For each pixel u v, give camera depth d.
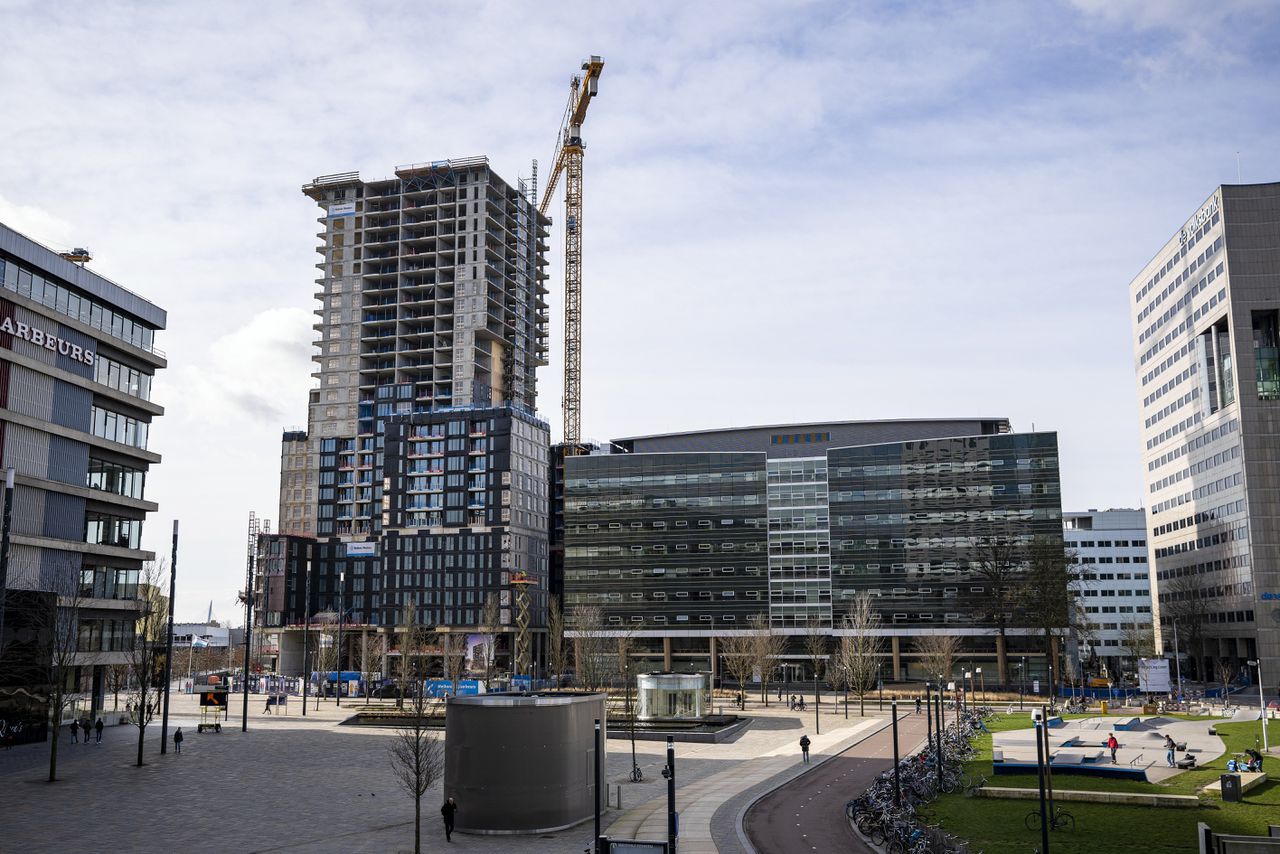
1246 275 164.12
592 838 44.50
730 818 49.25
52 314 91.75
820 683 163.75
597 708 50.31
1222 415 171.12
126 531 103.06
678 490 187.88
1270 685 154.50
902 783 53.59
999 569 158.12
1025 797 52.12
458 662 187.25
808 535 181.12
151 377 109.12
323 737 86.88
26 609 80.44
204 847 42.66
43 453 90.50
